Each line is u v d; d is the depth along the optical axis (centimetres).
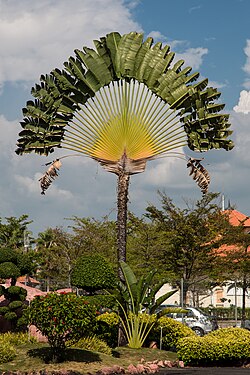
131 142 1848
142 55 1881
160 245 3372
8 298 1836
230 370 1602
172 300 3975
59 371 1388
